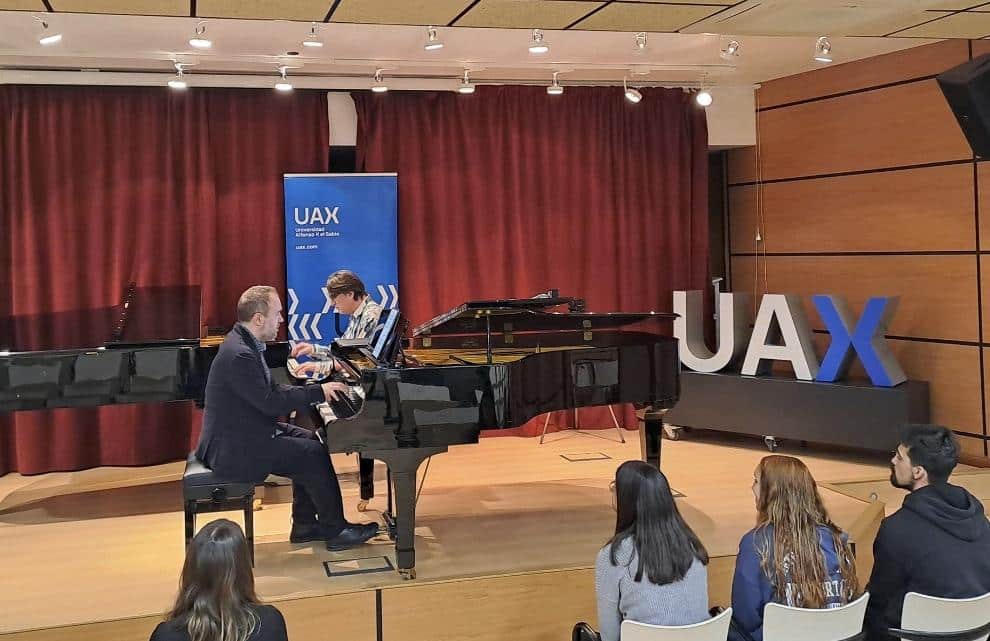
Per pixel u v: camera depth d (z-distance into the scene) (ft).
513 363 13.74
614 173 24.56
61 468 21.38
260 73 21.53
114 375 15.97
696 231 25.09
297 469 14.52
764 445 22.91
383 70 21.45
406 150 23.06
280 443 14.29
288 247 22.09
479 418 13.50
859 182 22.71
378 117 22.68
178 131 21.79
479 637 13.52
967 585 9.56
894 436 20.38
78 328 21.27
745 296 23.45
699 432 24.40
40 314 21.16
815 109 23.54
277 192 22.29
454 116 23.41
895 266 22.07
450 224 23.58
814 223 23.82
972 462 20.72
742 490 18.47
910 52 21.44
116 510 17.94
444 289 23.57
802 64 22.63
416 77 22.52
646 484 9.53
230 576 7.68
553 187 24.17
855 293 22.98
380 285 22.56
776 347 22.24
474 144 23.54
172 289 21.52
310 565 14.19
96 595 13.28
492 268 23.89
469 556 14.52
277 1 12.86
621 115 24.47
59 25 17.22
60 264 21.27
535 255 24.25
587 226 24.47
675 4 13.48
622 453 22.18
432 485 19.26
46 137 21.12
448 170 23.44
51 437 21.30
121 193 21.47
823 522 9.79
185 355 16.28
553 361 14.71
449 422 13.41
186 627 7.52
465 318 16.06
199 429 21.81
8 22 16.94
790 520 9.62
